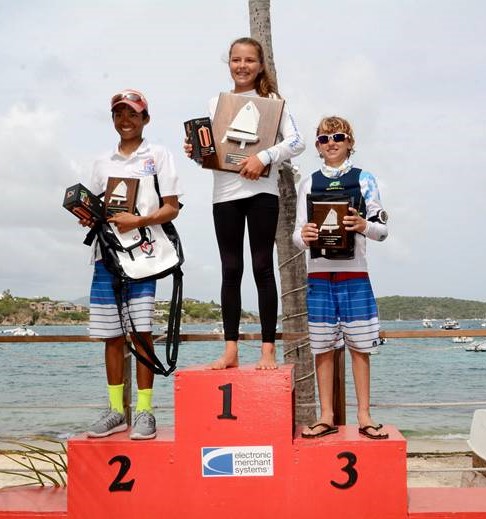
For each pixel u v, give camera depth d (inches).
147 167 138.5
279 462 118.9
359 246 133.8
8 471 144.1
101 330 132.9
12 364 1284.4
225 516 119.0
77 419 594.6
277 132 138.2
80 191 130.6
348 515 117.4
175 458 120.6
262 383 120.3
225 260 137.7
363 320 131.0
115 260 131.6
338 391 145.4
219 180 139.8
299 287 198.2
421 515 117.5
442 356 1608.0
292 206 200.7
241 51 143.0
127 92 137.5
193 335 162.1
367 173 137.9
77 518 121.4
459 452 351.3
